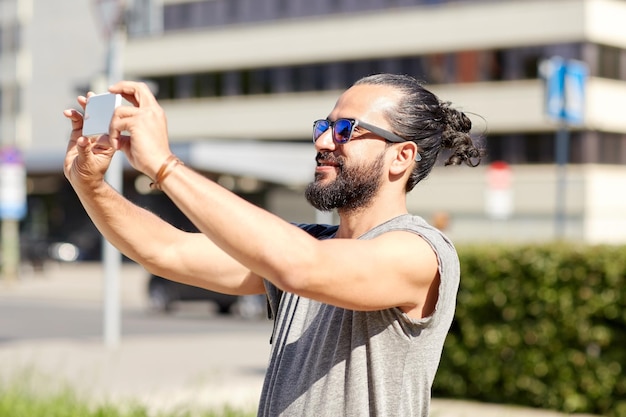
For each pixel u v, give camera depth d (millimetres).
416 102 2697
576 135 39562
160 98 51312
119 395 9250
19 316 22734
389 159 2664
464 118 2869
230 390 10430
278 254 2244
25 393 8461
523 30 40219
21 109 55156
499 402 9508
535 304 9195
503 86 40719
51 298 29125
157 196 46656
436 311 2523
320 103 46344
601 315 8891
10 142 55375
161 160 2244
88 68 53125
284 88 47500
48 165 47281
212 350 14844
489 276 9453
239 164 25125
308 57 46438
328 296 2340
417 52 42969
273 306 2855
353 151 2658
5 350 14133
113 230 2824
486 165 41250
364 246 2400
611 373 8875
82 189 2723
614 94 40031
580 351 9031
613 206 40375
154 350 14664
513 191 40625
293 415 2566
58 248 45625
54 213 53594
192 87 50500
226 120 49281
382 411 2514
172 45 50750
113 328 15055
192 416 8023
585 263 8953
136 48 51781
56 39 54062
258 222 2244
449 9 42031
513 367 9359
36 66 54781
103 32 14500
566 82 16750
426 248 2504
